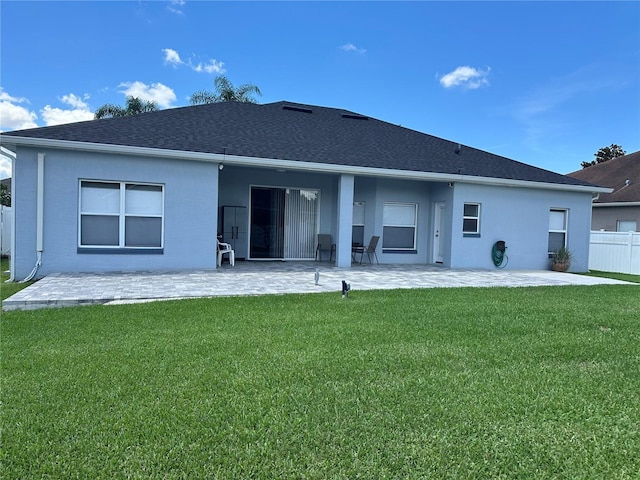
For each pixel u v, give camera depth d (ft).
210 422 10.11
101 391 11.71
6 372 13.00
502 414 10.84
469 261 44.83
